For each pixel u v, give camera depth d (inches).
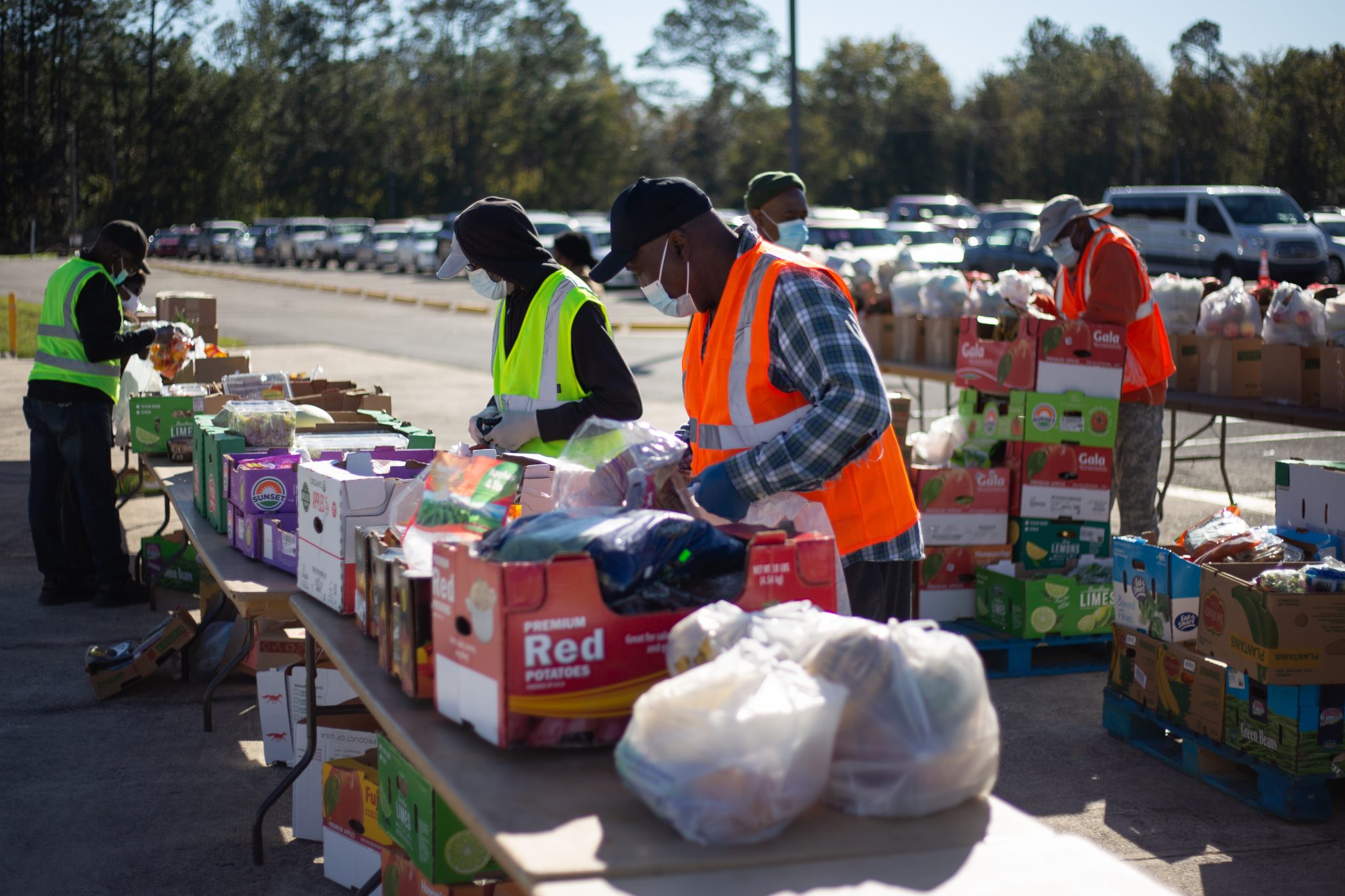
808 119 3440.0
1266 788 152.7
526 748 80.1
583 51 3631.9
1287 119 2659.9
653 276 114.4
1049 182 3326.8
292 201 3316.9
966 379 233.3
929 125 3410.4
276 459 157.6
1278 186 2677.2
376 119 3378.4
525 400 150.5
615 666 80.7
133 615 245.0
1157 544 192.7
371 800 134.3
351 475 123.5
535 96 3521.2
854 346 102.3
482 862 105.8
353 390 247.9
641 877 62.9
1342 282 955.3
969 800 72.7
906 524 120.3
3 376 616.1
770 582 86.1
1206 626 160.2
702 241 111.5
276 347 757.9
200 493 182.1
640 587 84.1
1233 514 180.7
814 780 67.9
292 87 3339.1
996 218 947.3
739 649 72.0
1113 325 216.8
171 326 282.7
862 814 70.1
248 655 208.2
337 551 120.0
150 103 2839.6
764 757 65.8
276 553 143.5
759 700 67.2
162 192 2847.0
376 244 1738.4
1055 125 3329.2
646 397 531.2
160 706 198.5
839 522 116.1
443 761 78.6
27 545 298.8
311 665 143.9
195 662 211.5
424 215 3427.7
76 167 2588.6
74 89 2770.7
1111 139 3253.0
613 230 113.0
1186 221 918.4
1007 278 274.1
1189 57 3230.8
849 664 71.2
